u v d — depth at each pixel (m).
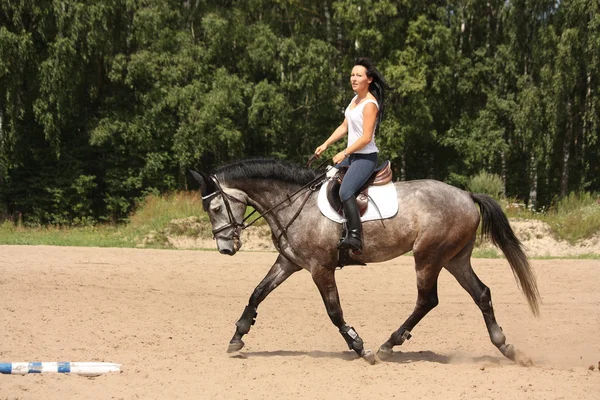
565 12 31.27
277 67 32.72
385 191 7.56
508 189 36.72
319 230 7.48
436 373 6.90
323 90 32.09
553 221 21.25
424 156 37.75
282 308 10.78
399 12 33.94
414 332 9.34
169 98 30.95
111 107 32.72
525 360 7.52
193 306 10.73
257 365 7.27
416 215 7.49
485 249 18.34
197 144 31.33
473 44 35.91
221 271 14.12
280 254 7.85
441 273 13.77
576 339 8.92
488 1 35.06
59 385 6.37
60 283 12.08
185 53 31.56
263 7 35.00
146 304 10.70
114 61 30.69
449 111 35.91
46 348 7.83
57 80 29.16
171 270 14.09
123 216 32.91
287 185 7.68
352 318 10.17
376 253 7.54
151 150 32.59
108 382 6.50
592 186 35.53
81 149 33.00
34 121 32.53
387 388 6.36
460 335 9.16
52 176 32.38
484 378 6.68
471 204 7.73
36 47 30.22
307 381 6.61
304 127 34.09
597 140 34.53
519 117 32.38
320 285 7.56
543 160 32.78
